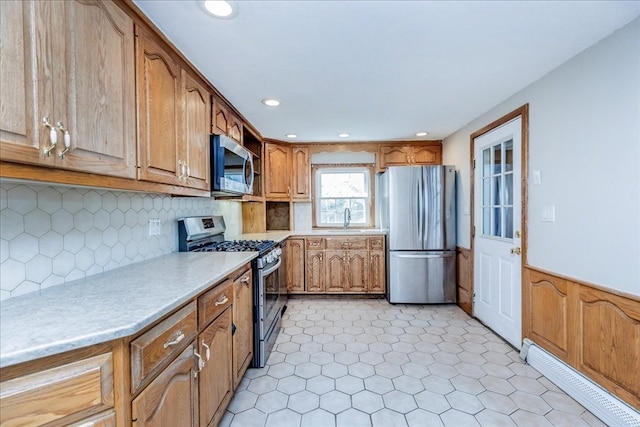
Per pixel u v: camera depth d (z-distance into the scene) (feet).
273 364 7.38
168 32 4.99
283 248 10.82
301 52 5.74
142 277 4.62
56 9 3.03
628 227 5.06
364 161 14.73
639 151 4.88
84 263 4.66
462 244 11.36
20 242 3.76
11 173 2.75
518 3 4.41
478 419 5.41
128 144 4.15
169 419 3.48
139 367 2.95
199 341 4.29
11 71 2.64
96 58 3.57
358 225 14.80
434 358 7.63
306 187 13.69
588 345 5.83
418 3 4.36
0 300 3.51
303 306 11.85
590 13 4.67
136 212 5.91
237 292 5.99
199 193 6.52
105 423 2.68
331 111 9.28
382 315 10.78
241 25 4.83
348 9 4.48
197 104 6.42
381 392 6.23
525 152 7.61
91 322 2.81
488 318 9.54
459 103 8.72
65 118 3.14
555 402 5.87
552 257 6.79
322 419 5.43
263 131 11.63
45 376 2.40
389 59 6.07
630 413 4.95
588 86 5.76
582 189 5.95
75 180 3.38
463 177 11.18
